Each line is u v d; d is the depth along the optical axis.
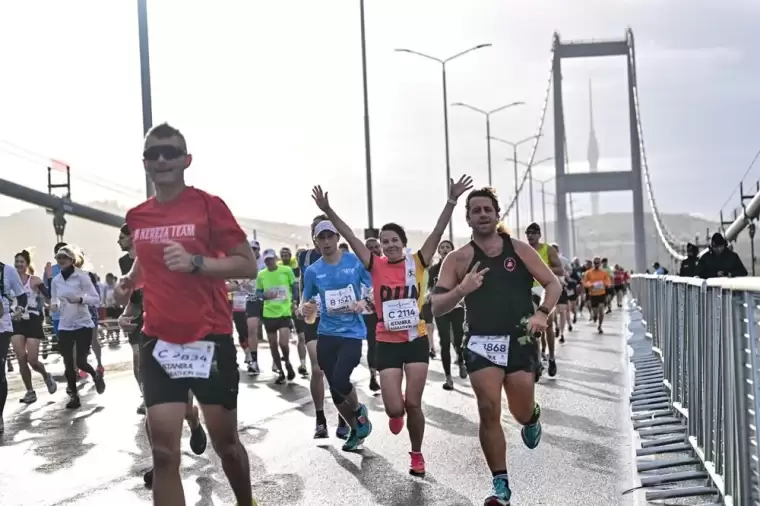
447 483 6.91
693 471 6.58
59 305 11.84
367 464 7.68
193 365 4.63
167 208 4.75
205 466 7.68
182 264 4.54
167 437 4.62
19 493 6.95
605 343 20.61
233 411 4.84
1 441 9.38
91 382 15.12
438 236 7.64
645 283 17.58
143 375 4.70
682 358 8.23
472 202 5.93
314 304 8.30
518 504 6.20
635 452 7.43
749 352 4.85
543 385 12.88
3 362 10.06
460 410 10.66
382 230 7.51
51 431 9.97
